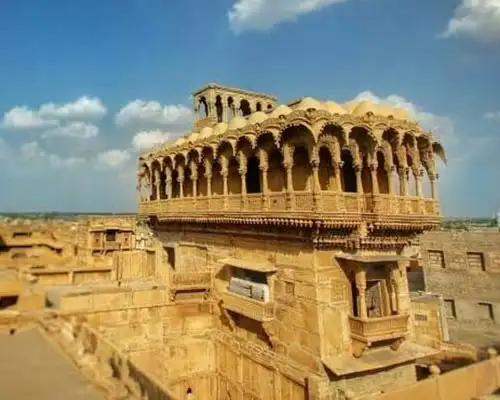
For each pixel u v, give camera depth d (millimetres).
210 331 29797
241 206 25609
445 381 15578
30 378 11594
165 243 37875
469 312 41062
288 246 23156
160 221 36719
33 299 19156
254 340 25766
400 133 23609
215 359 29516
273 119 22641
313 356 20906
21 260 45531
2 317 17000
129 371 11555
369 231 22109
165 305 28312
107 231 59781
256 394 25000
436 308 29406
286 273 23188
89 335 14938
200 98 40250
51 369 12344
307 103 23312
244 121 28156
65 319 18375
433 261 44094
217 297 29188
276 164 25406
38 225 76562
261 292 24594
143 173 41281
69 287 33219
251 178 29203
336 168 21609
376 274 23172
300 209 21188
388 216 22406
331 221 20500
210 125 37594
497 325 39375
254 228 25375
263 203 23656
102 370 12219
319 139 20906
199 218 29969
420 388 14844
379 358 21797
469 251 41625
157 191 38125
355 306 22969
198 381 28875
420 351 23266
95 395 10523
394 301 23094
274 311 23812
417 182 24953
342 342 21406
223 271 28953
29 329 16812
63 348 14312
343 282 22109
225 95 39031
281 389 22906
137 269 40812
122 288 27844
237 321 27469
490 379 17266
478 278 40906
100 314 25953
